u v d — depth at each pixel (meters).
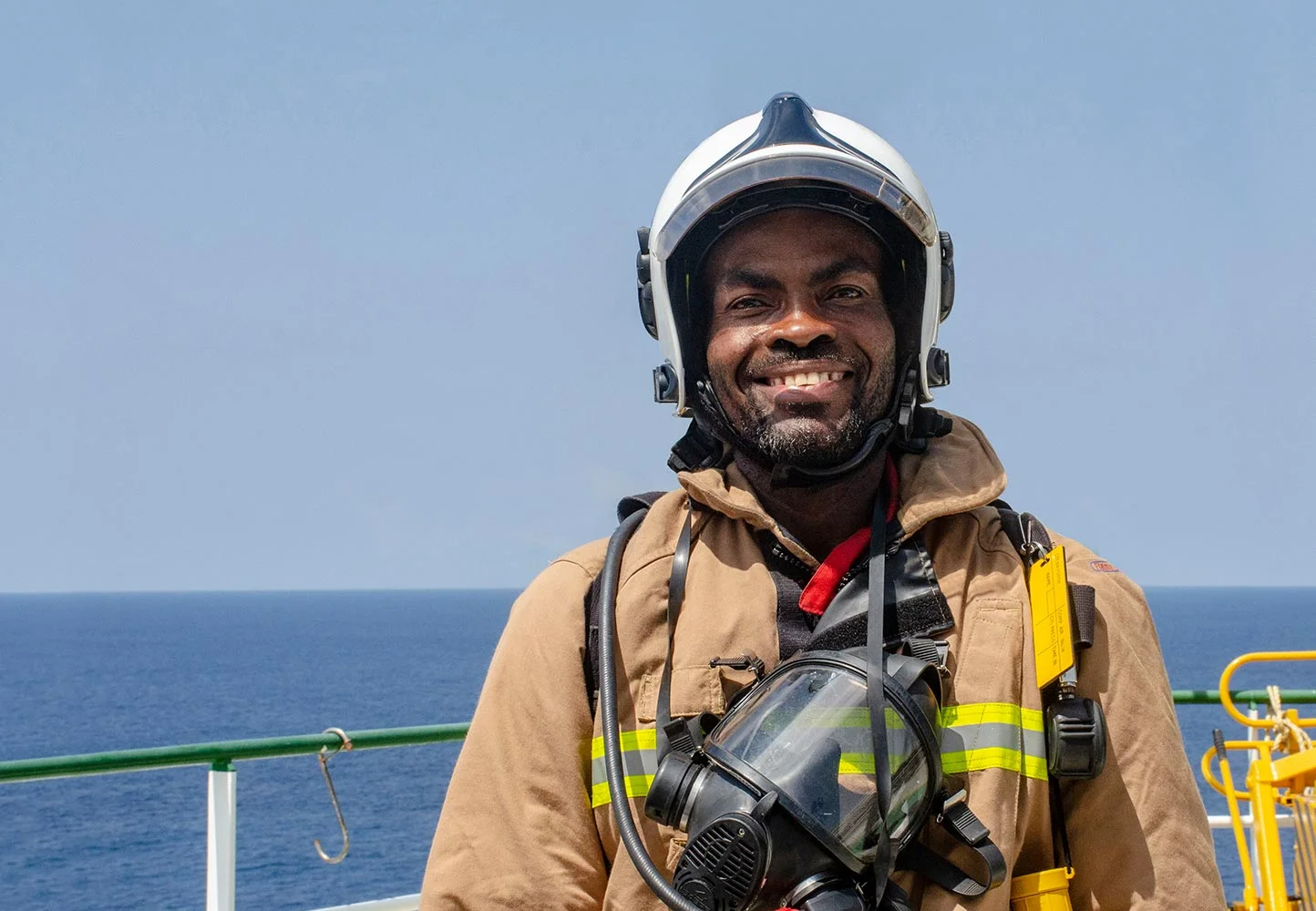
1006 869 1.97
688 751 2.05
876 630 2.05
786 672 2.03
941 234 2.39
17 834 40.00
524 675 2.20
